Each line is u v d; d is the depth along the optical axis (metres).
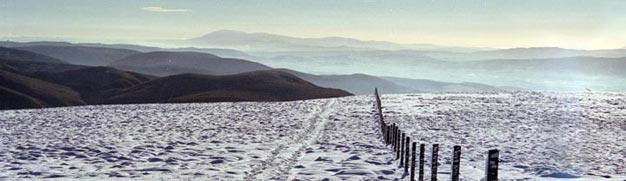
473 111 51.81
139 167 19.89
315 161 21.17
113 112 51.50
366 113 48.66
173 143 27.77
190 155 23.36
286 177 17.45
